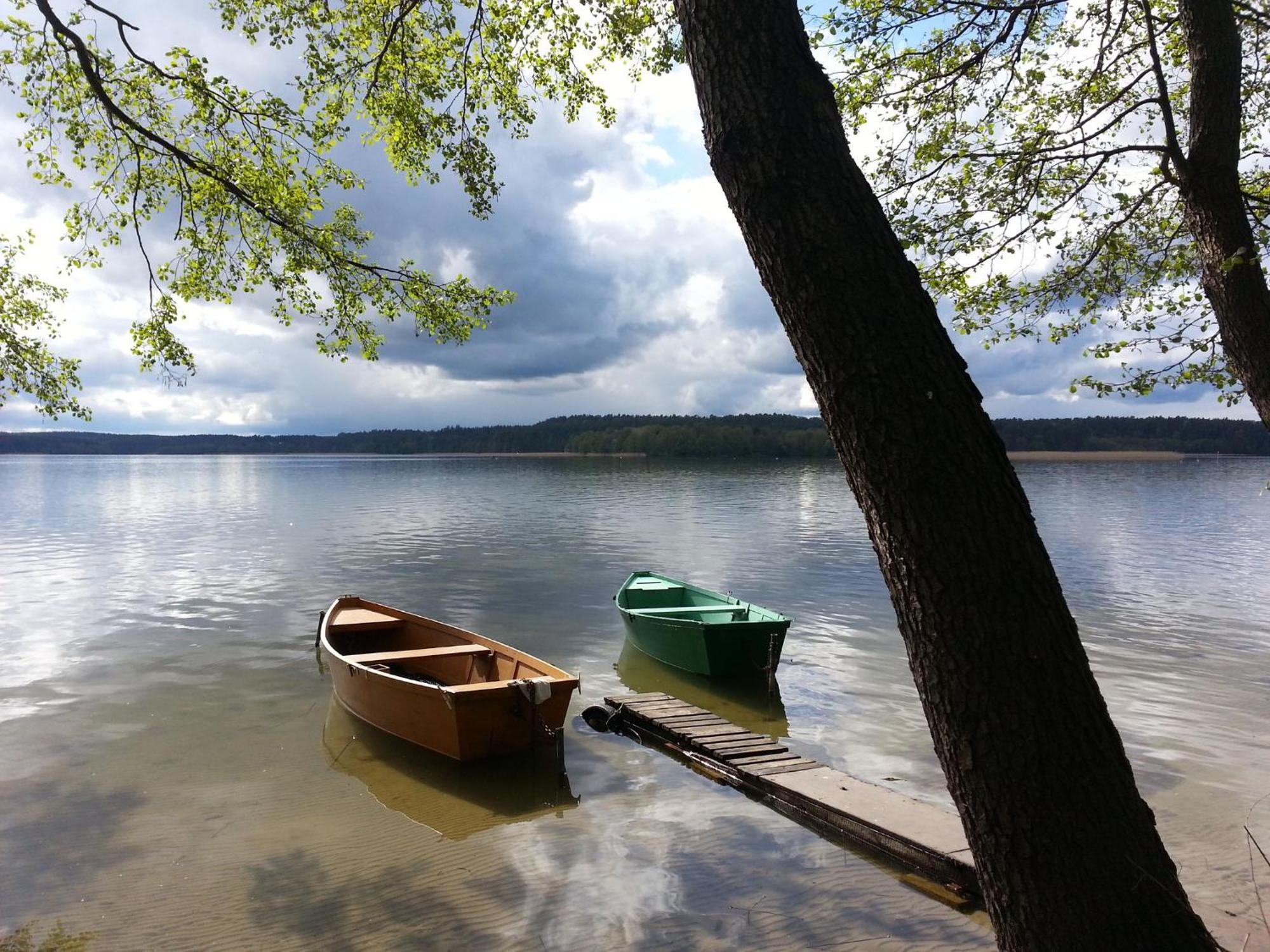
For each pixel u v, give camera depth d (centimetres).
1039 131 558
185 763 825
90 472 10144
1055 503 4141
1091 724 208
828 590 1809
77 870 604
